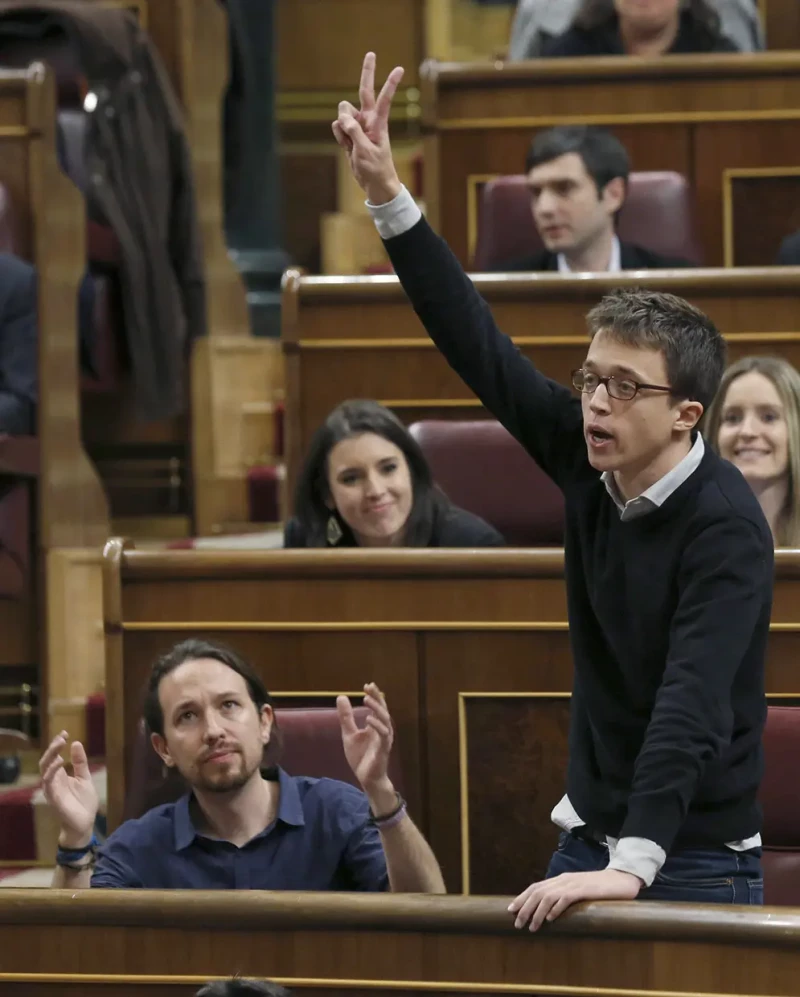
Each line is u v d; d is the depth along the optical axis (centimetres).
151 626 659
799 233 972
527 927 426
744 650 415
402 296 852
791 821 571
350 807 572
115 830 609
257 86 1474
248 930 448
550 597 634
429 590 643
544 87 1066
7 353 959
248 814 566
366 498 730
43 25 1157
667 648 428
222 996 364
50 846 816
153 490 1216
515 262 962
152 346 1138
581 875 418
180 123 1188
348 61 1678
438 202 1075
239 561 653
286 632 653
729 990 415
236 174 1430
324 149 1672
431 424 817
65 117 1140
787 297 830
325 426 744
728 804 429
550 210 927
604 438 427
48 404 962
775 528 716
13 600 967
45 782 562
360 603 648
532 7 1197
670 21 1145
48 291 967
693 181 1060
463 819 638
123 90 1148
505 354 457
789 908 415
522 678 637
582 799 445
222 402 1220
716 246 1060
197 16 1284
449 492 802
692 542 423
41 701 953
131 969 453
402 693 645
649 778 401
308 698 651
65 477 985
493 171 1073
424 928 437
